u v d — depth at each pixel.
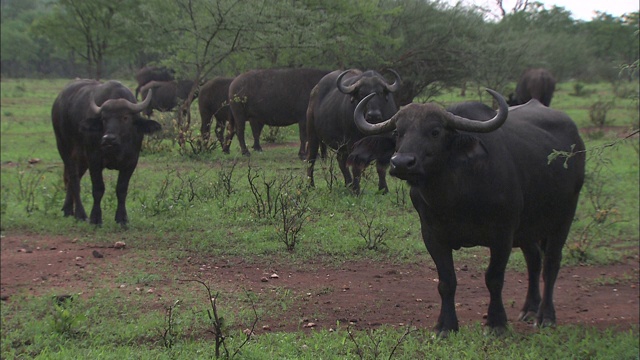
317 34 19.14
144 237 9.46
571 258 9.15
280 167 14.16
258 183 12.26
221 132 17.25
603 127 23.59
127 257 8.55
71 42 32.31
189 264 8.30
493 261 5.77
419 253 8.98
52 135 22.72
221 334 5.50
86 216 10.55
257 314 6.64
